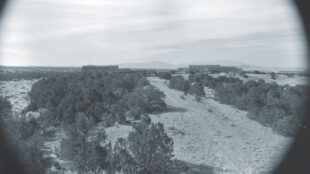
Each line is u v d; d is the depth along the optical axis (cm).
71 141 1291
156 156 1191
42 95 2622
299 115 1966
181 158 1389
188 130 1872
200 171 1248
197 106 2744
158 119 2088
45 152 1481
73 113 2034
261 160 1395
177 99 3017
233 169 1284
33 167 1174
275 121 2062
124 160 1176
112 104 2403
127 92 2912
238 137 1809
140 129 1273
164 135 1240
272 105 2348
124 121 2019
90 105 2180
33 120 1797
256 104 2559
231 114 2533
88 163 1183
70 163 1313
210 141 1692
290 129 1808
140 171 1171
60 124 1977
